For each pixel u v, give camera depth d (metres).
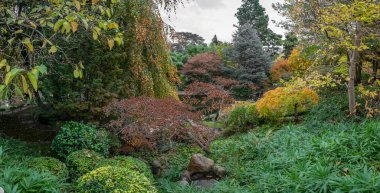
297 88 8.11
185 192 5.50
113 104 6.63
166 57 8.64
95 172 3.97
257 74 17.52
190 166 6.66
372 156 4.76
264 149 6.91
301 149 5.54
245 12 31.53
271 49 27.31
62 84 7.11
